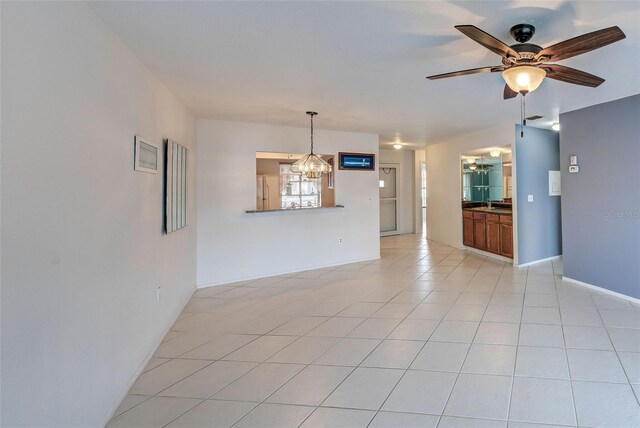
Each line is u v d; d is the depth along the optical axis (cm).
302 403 196
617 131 359
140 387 214
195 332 296
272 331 296
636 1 170
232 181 453
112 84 194
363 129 527
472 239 643
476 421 176
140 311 233
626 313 318
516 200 509
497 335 277
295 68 261
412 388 207
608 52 234
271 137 480
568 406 186
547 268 500
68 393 148
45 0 134
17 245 119
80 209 159
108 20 182
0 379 111
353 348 261
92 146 170
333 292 406
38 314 129
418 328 295
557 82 301
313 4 172
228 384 216
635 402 188
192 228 403
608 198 372
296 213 508
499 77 286
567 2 171
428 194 764
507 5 174
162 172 286
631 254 352
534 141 521
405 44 220
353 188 559
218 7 173
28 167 124
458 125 498
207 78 280
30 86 125
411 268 520
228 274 453
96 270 173
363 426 175
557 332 279
